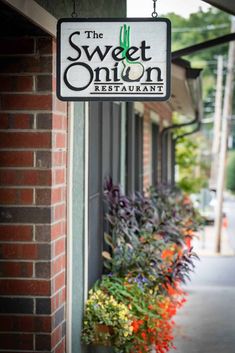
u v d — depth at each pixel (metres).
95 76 5.57
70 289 6.47
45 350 5.93
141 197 9.89
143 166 14.52
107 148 9.24
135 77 5.57
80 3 6.97
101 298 7.24
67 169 6.41
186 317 10.60
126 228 8.52
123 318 7.07
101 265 8.54
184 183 28.86
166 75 5.57
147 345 7.67
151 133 16.64
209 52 46.84
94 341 7.01
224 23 43.91
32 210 5.90
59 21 5.57
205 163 39.44
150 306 7.86
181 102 16.66
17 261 5.91
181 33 44.06
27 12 5.30
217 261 18.89
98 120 8.34
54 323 6.03
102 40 5.57
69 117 6.42
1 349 5.95
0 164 5.93
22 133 5.91
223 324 10.15
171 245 10.52
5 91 5.93
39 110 5.91
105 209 8.89
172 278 8.93
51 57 5.91
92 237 7.82
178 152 30.06
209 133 56.03
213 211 33.38
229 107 26.69
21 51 5.92
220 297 12.38
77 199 6.91
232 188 61.16
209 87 50.28
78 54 5.57
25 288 5.91
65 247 6.42
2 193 5.92
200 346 8.88
